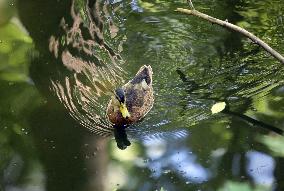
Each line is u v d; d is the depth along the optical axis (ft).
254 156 29.37
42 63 38.09
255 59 37.68
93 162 29.86
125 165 29.63
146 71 35.55
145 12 43.55
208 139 31.07
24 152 30.78
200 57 38.29
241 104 33.50
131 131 32.60
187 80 36.14
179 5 44.24
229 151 29.96
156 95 35.17
